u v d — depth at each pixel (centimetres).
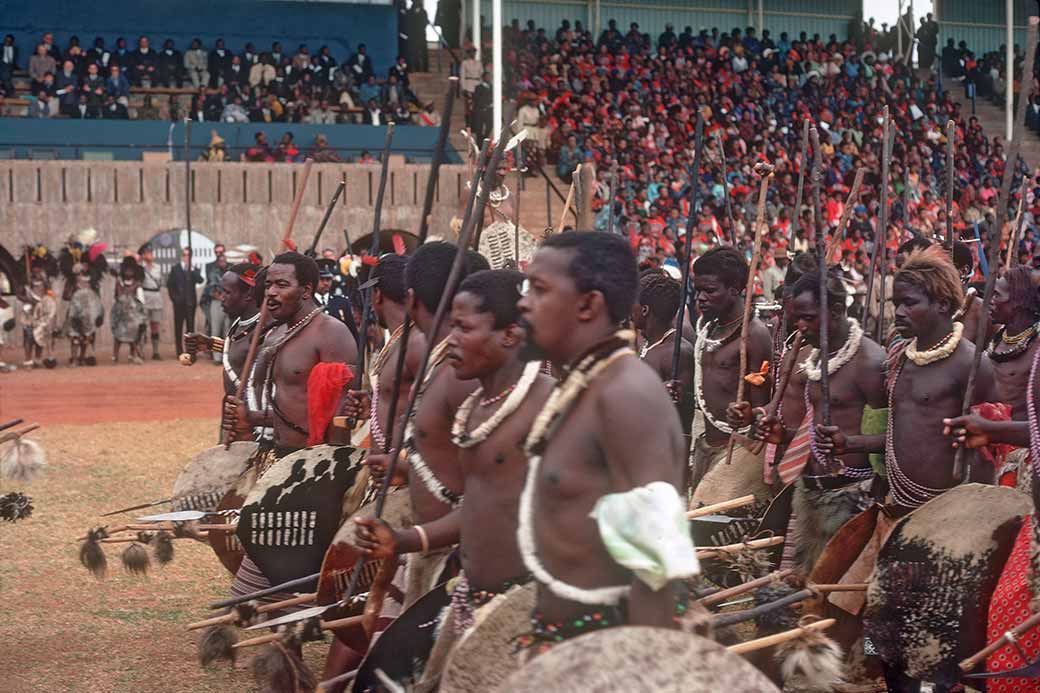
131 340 4428
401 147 5619
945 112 6712
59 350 4903
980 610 847
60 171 4981
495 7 3491
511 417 691
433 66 6844
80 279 4375
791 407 1155
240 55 5981
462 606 711
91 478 2120
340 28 6512
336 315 1579
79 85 5541
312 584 1016
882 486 1035
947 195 1317
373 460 857
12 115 5438
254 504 1028
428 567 840
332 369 1103
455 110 6197
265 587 1055
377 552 716
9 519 1174
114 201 5038
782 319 1338
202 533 1152
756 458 1153
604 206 4769
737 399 1154
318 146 5319
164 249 5075
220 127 5412
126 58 5862
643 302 1299
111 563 1516
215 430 2759
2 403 3306
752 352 1228
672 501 530
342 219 5209
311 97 5781
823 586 902
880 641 875
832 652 736
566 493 579
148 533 1149
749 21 7656
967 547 848
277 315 1170
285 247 1242
